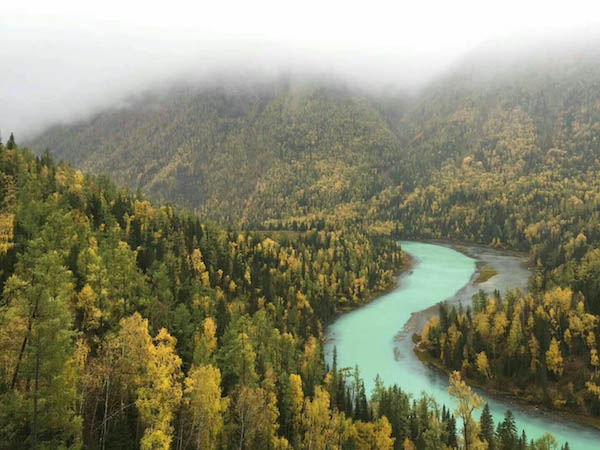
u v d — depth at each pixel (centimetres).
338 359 13212
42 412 3859
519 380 11281
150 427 5034
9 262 7381
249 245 19062
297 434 7581
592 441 9131
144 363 5469
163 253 12694
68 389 4034
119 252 9006
